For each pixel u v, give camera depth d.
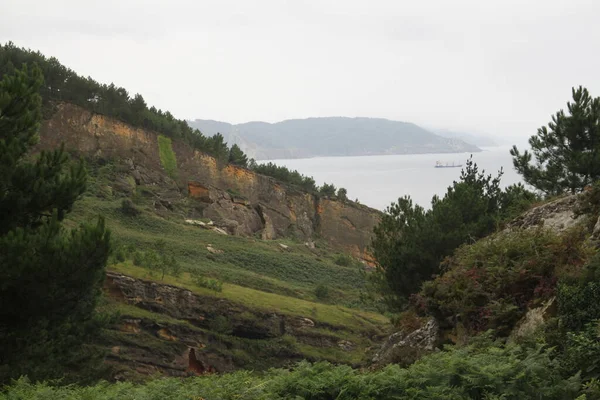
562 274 12.73
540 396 8.48
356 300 72.94
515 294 14.20
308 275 82.62
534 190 32.34
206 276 65.06
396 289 30.72
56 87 94.81
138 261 58.44
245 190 113.06
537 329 11.68
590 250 13.36
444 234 28.89
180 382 13.42
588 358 9.20
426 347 15.81
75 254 17.67
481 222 29.86
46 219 20.36
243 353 50.94
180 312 52.09
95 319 22.56
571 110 30.92
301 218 117.94
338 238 121.25
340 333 57.84
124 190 90.62
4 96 19.89
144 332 47.34
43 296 17.56
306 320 56.88
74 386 16.78
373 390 9.62
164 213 91.19
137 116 103.56
